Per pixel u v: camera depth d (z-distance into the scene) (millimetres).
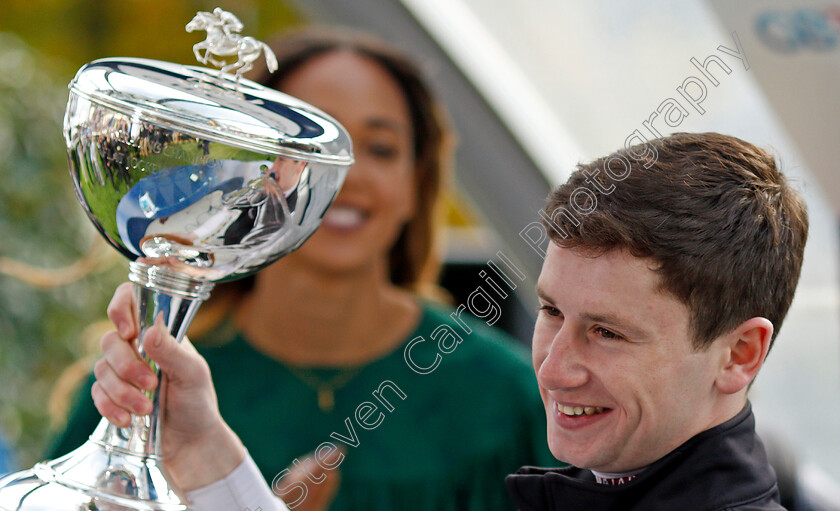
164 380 3217
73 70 14016
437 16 8789
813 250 8625
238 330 6383
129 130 2529
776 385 8938
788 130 7812
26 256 10328
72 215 10750
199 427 3455
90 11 14445
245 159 2574
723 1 7098
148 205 2611
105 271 10844
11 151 10508
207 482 3480
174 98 2570
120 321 3010
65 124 2709
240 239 2715
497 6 8633
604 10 8523
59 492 2729
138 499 2764
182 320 3021
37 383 10516
